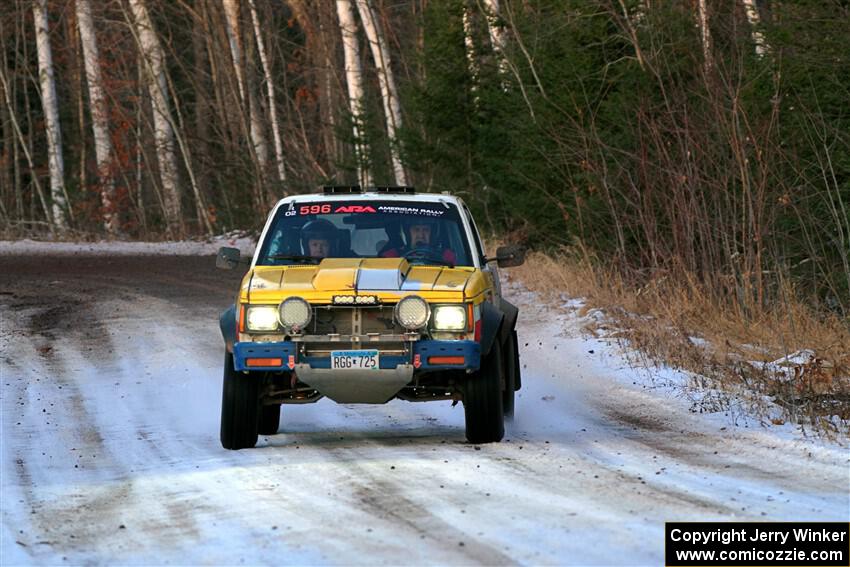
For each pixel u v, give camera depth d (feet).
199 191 600.80
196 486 98.37
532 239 322.55
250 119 609.42
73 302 258.98
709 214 226.79
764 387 143.23
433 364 111.04
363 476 99.14
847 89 223.71
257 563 74.28
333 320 112.98
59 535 84.84
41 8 563.48
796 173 212.23
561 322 213.66
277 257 124.36
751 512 83.51
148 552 78.64
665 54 258.98
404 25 604.08
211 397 154.71
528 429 126.62
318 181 471.21
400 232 126.00
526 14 346.95
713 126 223.51
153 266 356.38
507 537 77.25
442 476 98.22
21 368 178.60
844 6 237.25
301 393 120.06
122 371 175.42
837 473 97.25
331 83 614.75
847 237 210.38
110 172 597.52
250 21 629.10
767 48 239.71
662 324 185.98
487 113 352.08
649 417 131.34
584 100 277.64
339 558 73.97
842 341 171.22
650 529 78.48
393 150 380.99
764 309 195.72
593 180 254.06
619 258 237.25
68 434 129.29
